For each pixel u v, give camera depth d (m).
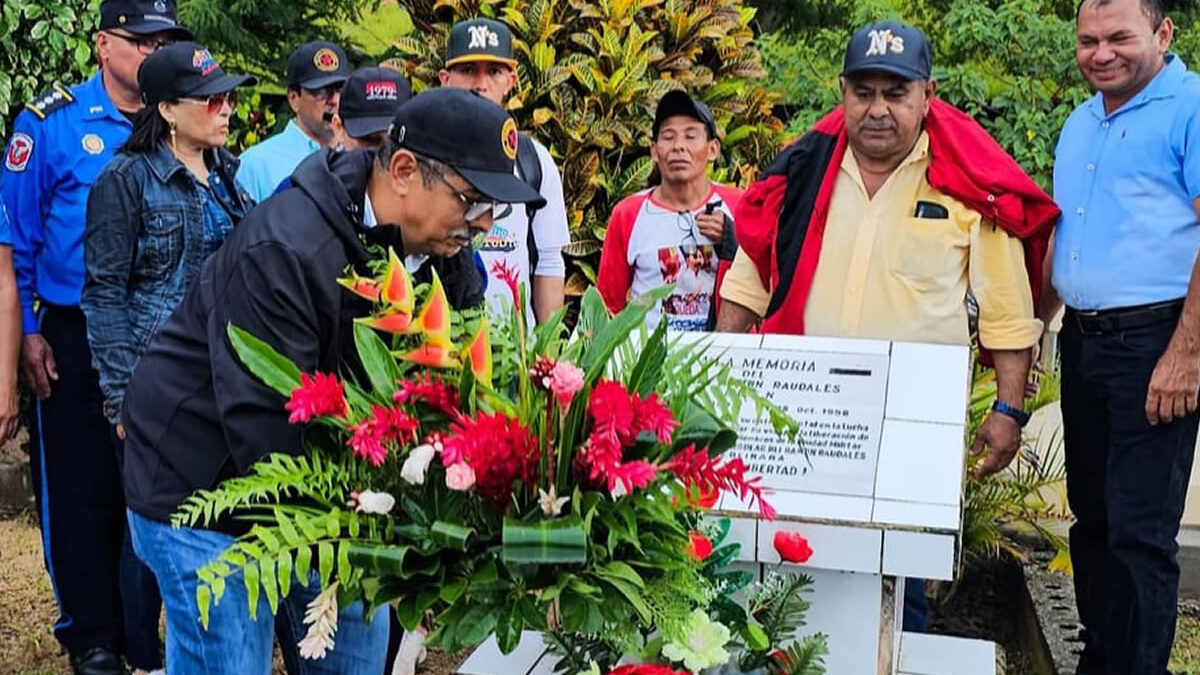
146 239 3.23
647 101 4.67
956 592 4.41
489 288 3.66
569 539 1.82
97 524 3.60
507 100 4.50
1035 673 3.84
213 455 2.24
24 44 4.62
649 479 1.88
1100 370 3.29
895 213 3.12
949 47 5.78
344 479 1.98
